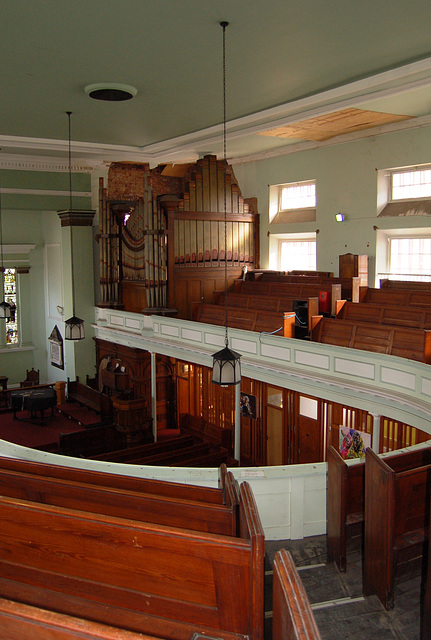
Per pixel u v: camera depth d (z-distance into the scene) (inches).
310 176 653.9
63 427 649.6
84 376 754.2
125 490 156.1
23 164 671.8
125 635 71.3
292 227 684.7
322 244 647.1
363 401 398.3
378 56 313.0
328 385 425.7
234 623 105.6
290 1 237.6
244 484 130.2
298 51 302.0
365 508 165.5
